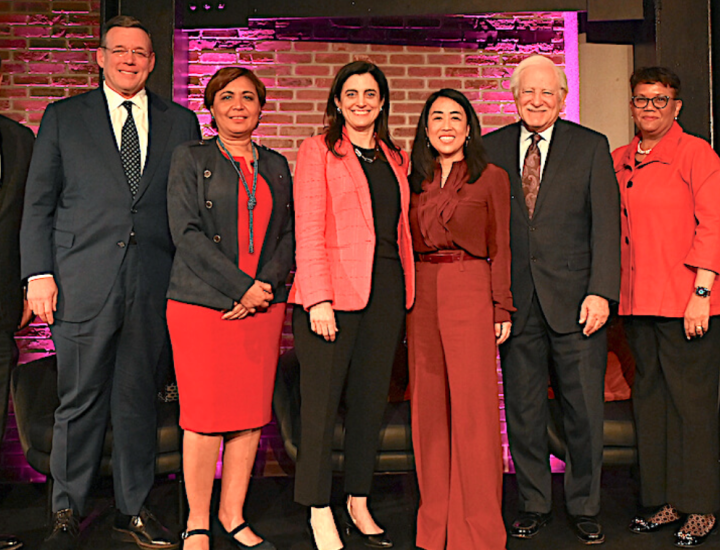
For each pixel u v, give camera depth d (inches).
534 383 103.1
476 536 88.5
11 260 99.7
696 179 100.3
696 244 98.5
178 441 103.0
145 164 95.3
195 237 87.0
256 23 136.9
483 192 91.3
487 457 89.3
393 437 104.9
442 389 93.7
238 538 94.3
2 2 134.9
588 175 99.9
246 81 91.3
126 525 101.9
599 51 138.6
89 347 93.3
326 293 87.6
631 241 104.7
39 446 101.2
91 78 135.3
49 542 93.9
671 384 101.8
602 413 100.0
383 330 92.0
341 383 91.1
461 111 91.6
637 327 105.0
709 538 101.9
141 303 95.1
